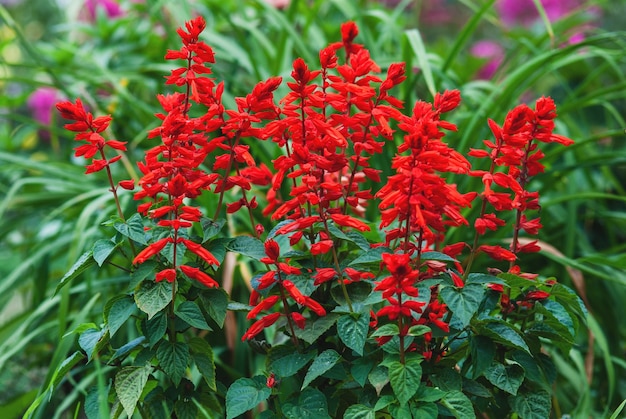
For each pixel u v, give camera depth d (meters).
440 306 1.51
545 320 1.58
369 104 1.48
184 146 1.54
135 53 3.54
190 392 1.62
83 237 2.42
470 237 2.58
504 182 1.43
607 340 2.75
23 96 3.52
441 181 1.36
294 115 1.47
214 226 1.54
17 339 2.51
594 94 2.77
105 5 3.99
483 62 3.71
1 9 2.97
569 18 3.59
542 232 2.84
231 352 2.34
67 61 3.46
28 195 3.11
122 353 1.57
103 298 2.66
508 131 1.42
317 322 1.52
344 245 1.72
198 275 1.46
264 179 1.60
